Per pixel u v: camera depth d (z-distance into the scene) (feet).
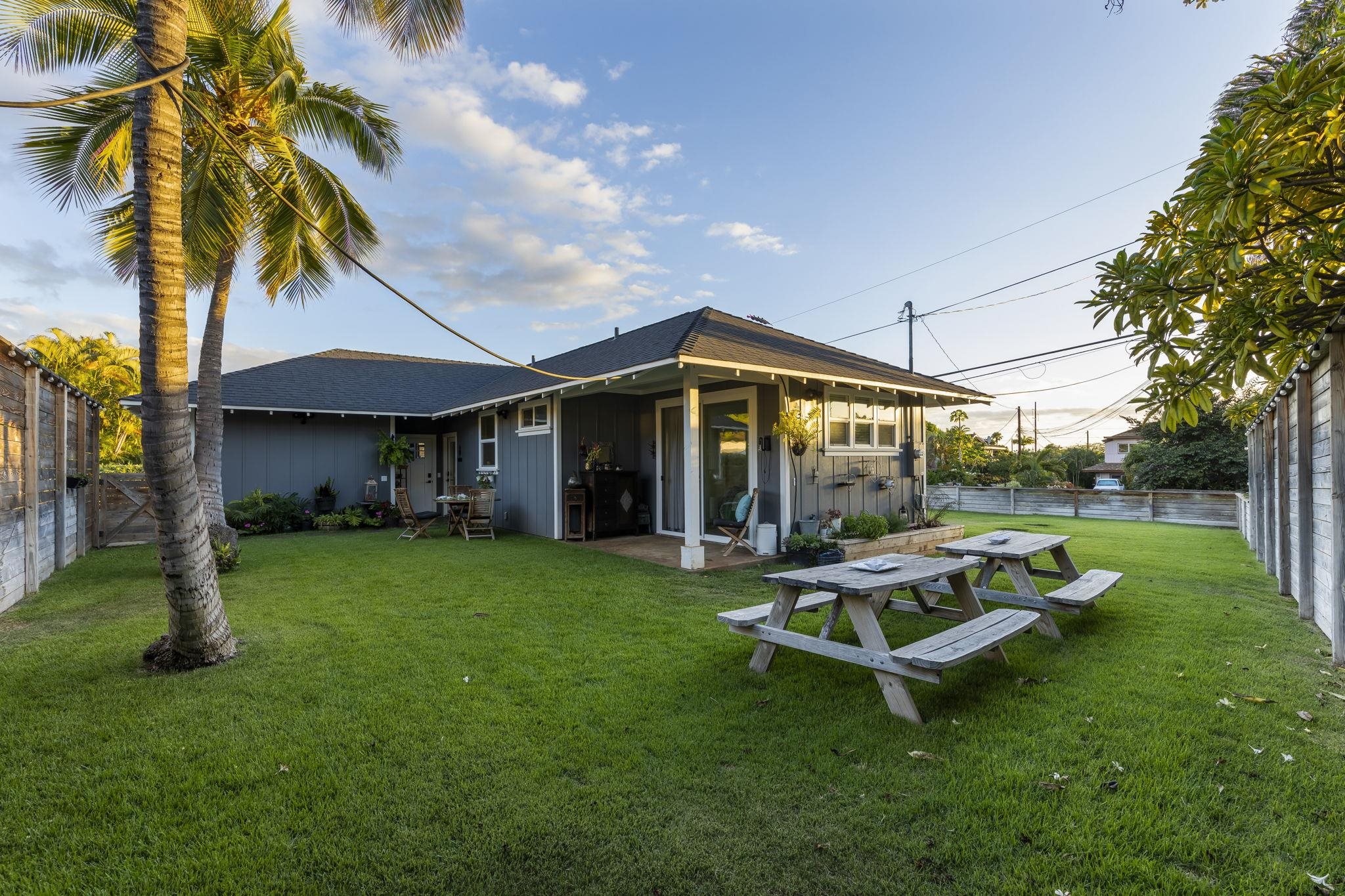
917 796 7.66
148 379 12.05
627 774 8.25
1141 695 10.75
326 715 10.12
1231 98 24.29
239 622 16.07
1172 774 8.07
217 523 25.70
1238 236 8.65
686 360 21.34
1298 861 6.38
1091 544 32.83
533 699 10.82
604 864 6.42
